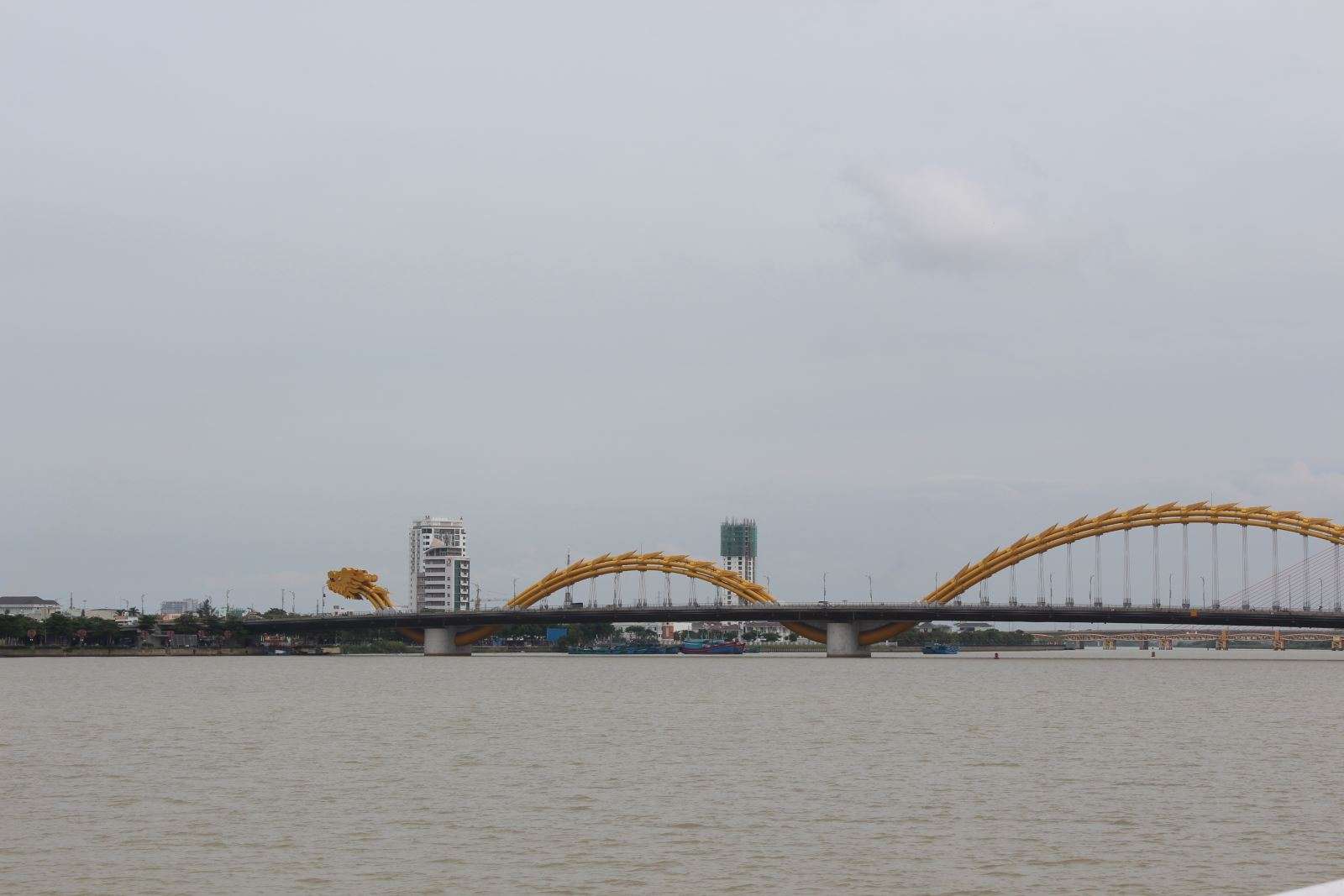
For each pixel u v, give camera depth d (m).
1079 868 49.88
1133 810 61.78
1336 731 100.12
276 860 51.44
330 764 79.06
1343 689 167.12
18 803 64.50
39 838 55.62
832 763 78.75
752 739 93.69
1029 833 56.25
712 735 97.00
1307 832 56.47
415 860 51.38
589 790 67.81
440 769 76.38
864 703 134.50
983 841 54.72
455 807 62.66
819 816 60.09
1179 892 46.50
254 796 66.25
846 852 52.53
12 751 87.69
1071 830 56.97
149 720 112.94
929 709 125.00
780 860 51.25
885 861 51.06
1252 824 58.31
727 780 71.44
